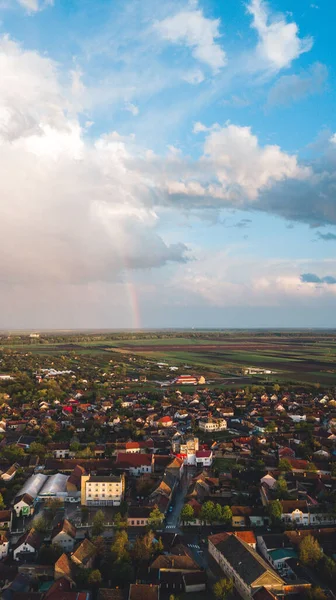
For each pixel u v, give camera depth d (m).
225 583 116.19
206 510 159.62
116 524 155.62
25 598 111.56
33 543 139.50
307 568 129.62
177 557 129.50
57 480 197.38
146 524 158.62
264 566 118.62
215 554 136.62
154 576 124.62
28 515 167.62
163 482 185.00
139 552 132.50
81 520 162.50
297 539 140.75
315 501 171.62
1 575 123.19
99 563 132.00
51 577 123.00
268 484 191.75
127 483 197.62
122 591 115.88
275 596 111.25
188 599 116.50
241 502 174.88
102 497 177.88
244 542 137.12
